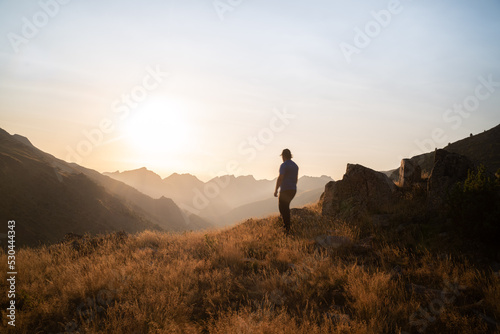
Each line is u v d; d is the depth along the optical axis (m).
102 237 8.48
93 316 3.87
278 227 8.10
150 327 3.44
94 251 7.11
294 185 7.69
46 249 7.56
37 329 3.63
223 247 6.46
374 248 5.81
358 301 3.71
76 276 5.11
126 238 8.55
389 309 3.62
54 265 6.20
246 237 7.32
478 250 4.99
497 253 4.75
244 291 4.48
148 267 5.50
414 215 6.98
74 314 3.99
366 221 7.35
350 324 3.30
